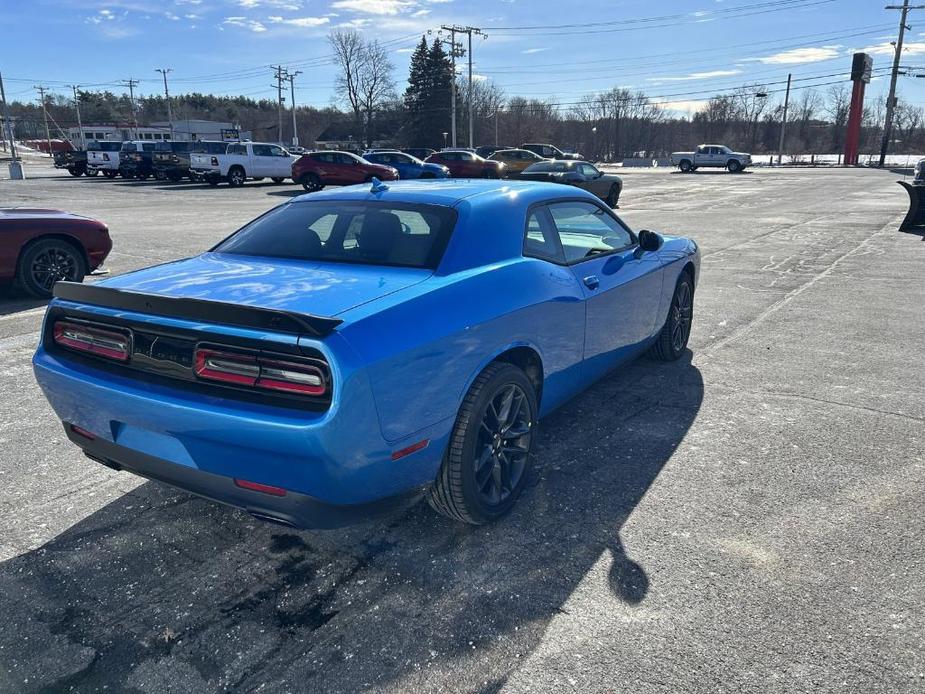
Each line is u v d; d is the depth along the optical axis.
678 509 3.21
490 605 2.56
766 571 2.72
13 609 2.58
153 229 14.33
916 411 4.36
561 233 3.79
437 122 81.06
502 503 3.10
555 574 2.74
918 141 100.62
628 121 100.38
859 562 2.77
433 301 2.71
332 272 2.99
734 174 45.25
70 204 20.94
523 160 34.16
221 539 3.03
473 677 2.22
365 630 2.45
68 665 2.30
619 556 2.85
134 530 3.10
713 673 2.20
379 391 2.38
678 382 4.93
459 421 2.82
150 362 2.58
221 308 2.38
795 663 2.24
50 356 2.90
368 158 29.94
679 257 5.07
